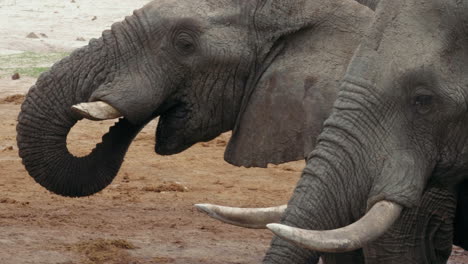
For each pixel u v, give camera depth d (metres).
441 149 9.92
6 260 14.22
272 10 13.02
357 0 13.59
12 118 28.84
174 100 13.31
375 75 9.70
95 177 13.73
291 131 12.73
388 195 9.53
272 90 12.87
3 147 24.67
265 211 10.01
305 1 12.99
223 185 21.17
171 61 13.15
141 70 13.20
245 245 15.85
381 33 9.83
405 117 9.73
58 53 41.91
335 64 12.68
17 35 48.81
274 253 9.88
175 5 13.25
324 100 12.55
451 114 9.78
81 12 58.44
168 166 22.88
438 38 9.76
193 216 17.89
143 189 20.27
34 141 13.52
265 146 12.89
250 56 13.02
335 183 9.50
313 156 9.63
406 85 9.68
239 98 13.15
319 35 12.86
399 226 11.31
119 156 13.73
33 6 61.03
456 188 11.34
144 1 63.03
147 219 17.45
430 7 9.80
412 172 9.66
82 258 14.54
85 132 26.69
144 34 13.22
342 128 9.62
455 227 12.03
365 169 9.57
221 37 13.02
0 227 16.31
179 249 15.38
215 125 13.31
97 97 13.17
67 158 13.61
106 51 13.32
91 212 17.86
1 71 37.22
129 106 13.07
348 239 8.88
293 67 12.82
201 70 13.11
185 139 13.45
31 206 18.25
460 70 9.78
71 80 13.38
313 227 9.41
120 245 15.27
